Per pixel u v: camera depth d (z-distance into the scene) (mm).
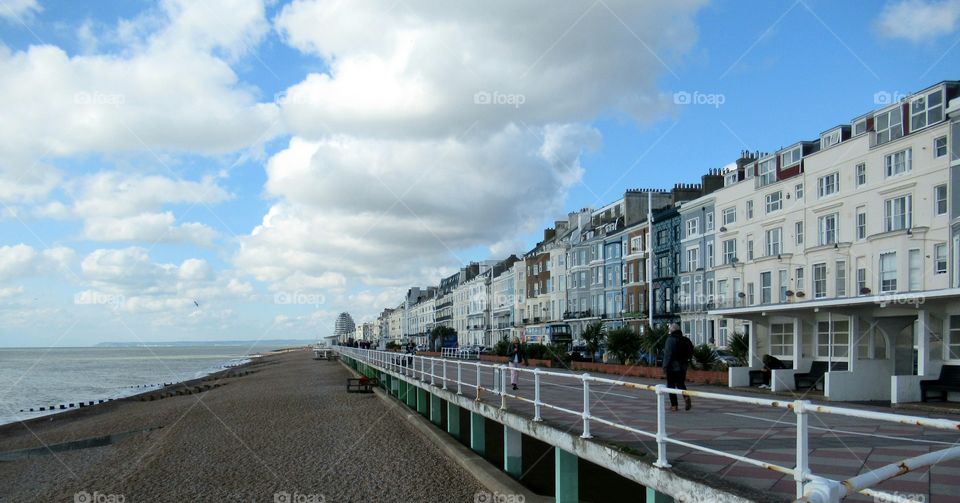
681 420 11258
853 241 32812
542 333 76250
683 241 50312
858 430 10219
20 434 29781
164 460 18062
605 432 9492
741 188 42875
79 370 96500
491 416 13758
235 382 56875
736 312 23125
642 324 55188
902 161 30078
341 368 65812
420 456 16891
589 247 67250
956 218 26641
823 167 35250
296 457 17375
